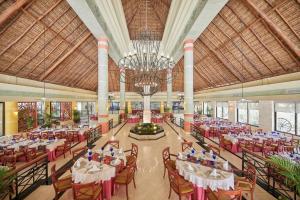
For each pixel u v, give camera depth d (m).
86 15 7.62
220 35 9.55
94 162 4.62
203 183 3.77
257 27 7.52
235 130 10.37
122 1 10.72
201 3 7.36
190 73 11.04
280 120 10.32
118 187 4.69
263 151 6.91
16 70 8.78
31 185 4.69
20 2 6.31
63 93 14.02
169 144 9.14
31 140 7.68
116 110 25.22
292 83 7.72
